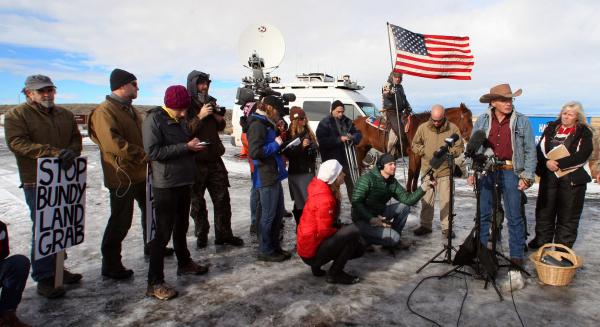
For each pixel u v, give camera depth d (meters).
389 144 7.50
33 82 3.03
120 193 3.38
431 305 3.12
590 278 3.63
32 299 3.20
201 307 3.08
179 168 3.16
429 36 5.55
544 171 4.21
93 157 12.93
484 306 3.10
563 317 2.92
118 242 3.55
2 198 6.86
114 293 3.32
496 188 3.53
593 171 4.13
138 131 3.49
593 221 5.60
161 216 3.16
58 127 3.24
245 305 3.12
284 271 3.82
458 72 5.52
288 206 6.64
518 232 3.72
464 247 3.59
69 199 3.21
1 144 16.58
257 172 3.93
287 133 4.42
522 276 3.60
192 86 4.09
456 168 5.12
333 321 2.88
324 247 3.46
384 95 7.57
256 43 10.17
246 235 4.98
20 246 4.44
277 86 12.28
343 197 7.36
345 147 5.32
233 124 13.22
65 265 3.93
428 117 7.34
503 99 3.59
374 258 4.21
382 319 2.90
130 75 3.40
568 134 3.97
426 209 5.00
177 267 3.91
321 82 11.82
